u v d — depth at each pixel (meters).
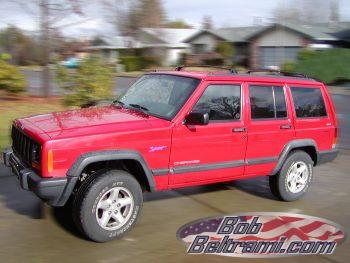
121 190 5.07
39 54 16.25
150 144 5.24
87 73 13.22
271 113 6.42
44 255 4.63
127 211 5.15
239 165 6.10
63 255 4.65
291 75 7.23
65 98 13.57
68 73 13.28
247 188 7.43
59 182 4.71
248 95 6.17
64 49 15.72
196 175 5.72
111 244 4.99
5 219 5.53
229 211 6.27
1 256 4.57
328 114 7.16
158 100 5.90
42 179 4.70
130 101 6.20
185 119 5.53
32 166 4.95
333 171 8.80
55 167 4.72
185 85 5.83
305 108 6.86
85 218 4.85
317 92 7.06
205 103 5.75
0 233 5.12
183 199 6.68
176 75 6.13
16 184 6.88
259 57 42.97
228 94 5.99
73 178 4.77
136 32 31.03
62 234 5.17
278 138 6.46
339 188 7.63
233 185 7.55
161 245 5.02
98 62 13.52
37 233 5.16
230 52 41.72
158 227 5.54
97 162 5.10
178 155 5.51
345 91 27.16
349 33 41.75
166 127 5.37
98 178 4.92
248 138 6.12
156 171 5.36
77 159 4.81
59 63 14.09
